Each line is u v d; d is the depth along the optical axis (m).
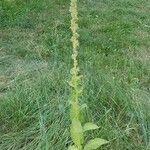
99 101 1.95
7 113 1.91
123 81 2.20
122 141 1.75
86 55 2.51
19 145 1.74
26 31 2.88
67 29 2.95
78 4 3.48
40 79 2.09
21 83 2.08
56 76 2.12
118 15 3.28
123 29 2.99
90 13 3.30
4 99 1.96
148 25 3.11
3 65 2.34
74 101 1.45
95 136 1.73
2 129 1.85
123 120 1.89
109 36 2.87
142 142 1.78
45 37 2.78
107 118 1.85
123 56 2.58
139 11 3.39
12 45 2.62
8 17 3.04
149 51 2.72
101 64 2.43
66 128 1.75
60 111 1.84
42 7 3.28
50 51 2.54
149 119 1.86
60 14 3.21
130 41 2.80
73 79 1.43
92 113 1.88
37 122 1.82
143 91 2.14
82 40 2.78
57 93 2.00
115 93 1.99
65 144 1.68
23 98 1.95
